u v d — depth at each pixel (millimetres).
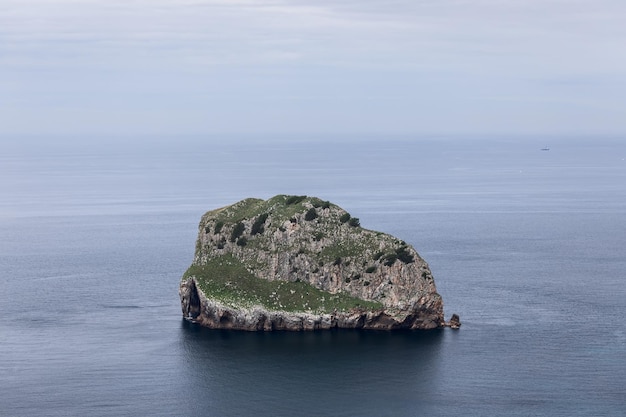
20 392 168875
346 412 157500
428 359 184875
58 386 171875
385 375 175625
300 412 157625
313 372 178125
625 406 158500
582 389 166875
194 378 175500
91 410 159750
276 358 186875
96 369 181250
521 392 165875
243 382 173250
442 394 165500
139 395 166875
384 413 156750
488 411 157000
